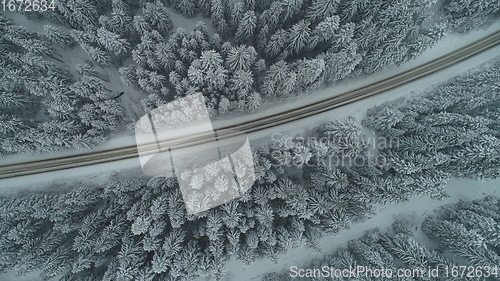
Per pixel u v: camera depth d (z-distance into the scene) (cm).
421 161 2769
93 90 2853
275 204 2864
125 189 2820
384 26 2922
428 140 2847
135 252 2630
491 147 2742
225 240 2783
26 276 2992
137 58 2758
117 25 2828
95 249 2517
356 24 2955
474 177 2986
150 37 2825
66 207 2752
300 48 2894
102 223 2764
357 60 2783
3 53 2803
